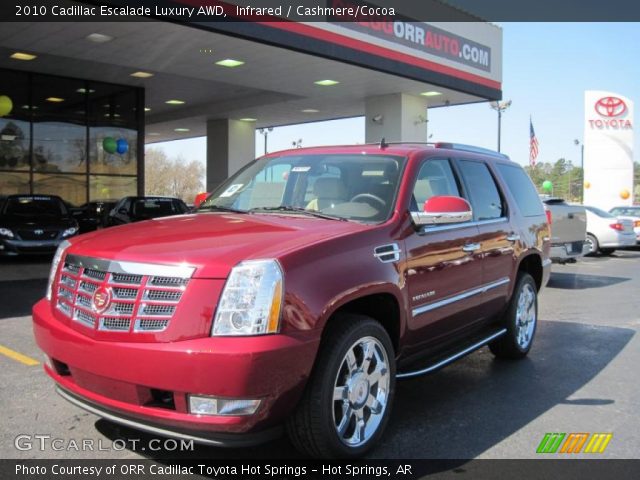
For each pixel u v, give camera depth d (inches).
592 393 194.5
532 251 236.4
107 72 640.4
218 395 115.3
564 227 463.8
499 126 1037.8
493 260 205.3
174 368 115.6
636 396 192.2
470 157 214.4
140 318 121.1
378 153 184.1
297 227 148.2
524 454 147.1
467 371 218.7
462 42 662.5
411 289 158.6
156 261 124.3
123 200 653.3
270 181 192.5
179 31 449.7
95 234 153.3
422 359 176.7
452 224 184.2
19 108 637.9
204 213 179.3
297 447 133.6
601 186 1178.6
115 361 121.0
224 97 808.9
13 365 209.2
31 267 461.7
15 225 485.1
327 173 182.7
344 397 136.4
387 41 567.5
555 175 3208.7
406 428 162.4
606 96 1167.6
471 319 195.0
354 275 137.6
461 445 151.7
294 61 542.9
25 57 563.5
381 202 165.3
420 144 199.8
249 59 538.3
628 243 692.7
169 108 914.7
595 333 287.0
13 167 637.3
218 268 120.6
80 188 690.2
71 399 135.7
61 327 134.1
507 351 230.5
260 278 120.3
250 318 118.0
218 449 145.6
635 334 285.0
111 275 128.4
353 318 139.6
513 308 225.6
